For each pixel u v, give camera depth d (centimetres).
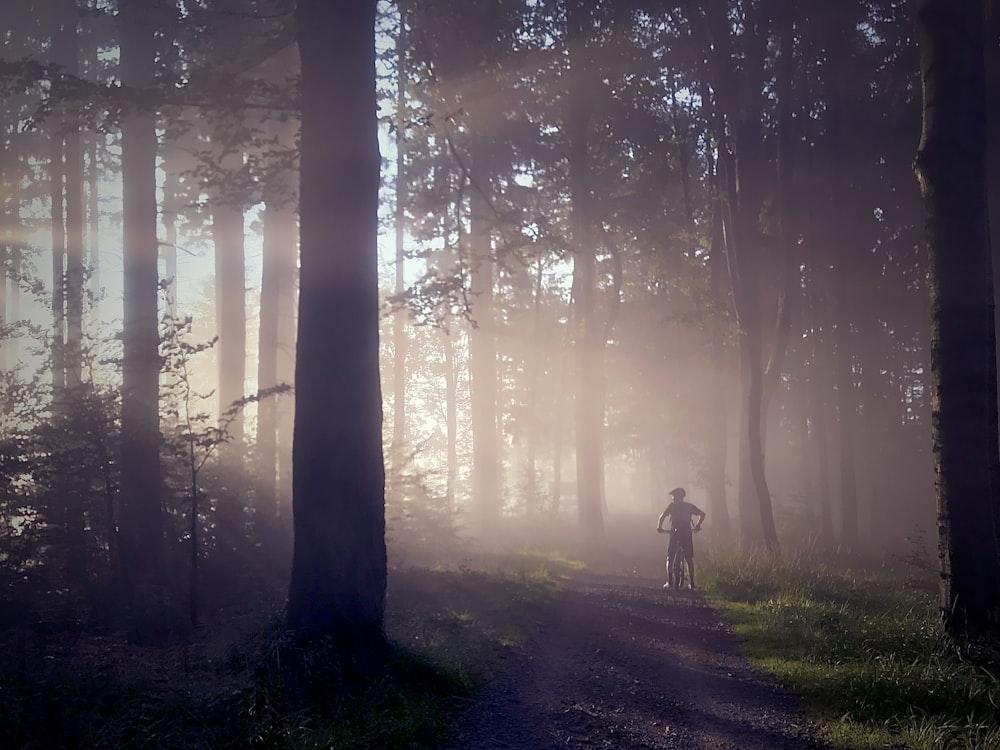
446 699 833
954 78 1131
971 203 1125
